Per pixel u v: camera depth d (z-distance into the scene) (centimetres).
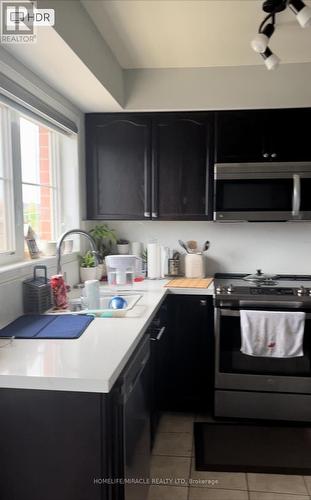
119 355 134
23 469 124
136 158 287
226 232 316
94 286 208
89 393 119
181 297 265
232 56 252
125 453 130
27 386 118
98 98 250
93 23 202
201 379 268
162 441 239
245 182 273
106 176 291
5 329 165
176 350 268
